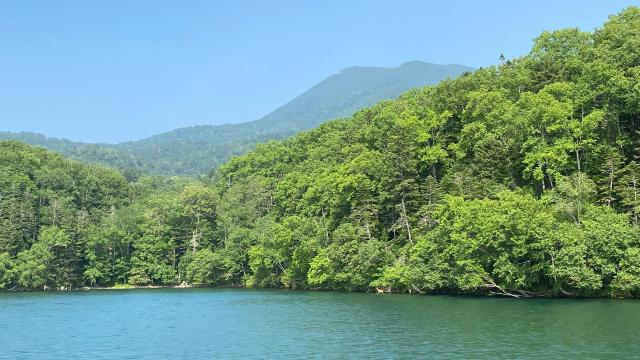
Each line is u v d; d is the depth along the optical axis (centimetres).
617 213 8506
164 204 18362
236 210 17350
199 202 17925
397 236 11600
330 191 13112
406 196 11275
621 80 9238
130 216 18062
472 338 5322
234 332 6406
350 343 5384
